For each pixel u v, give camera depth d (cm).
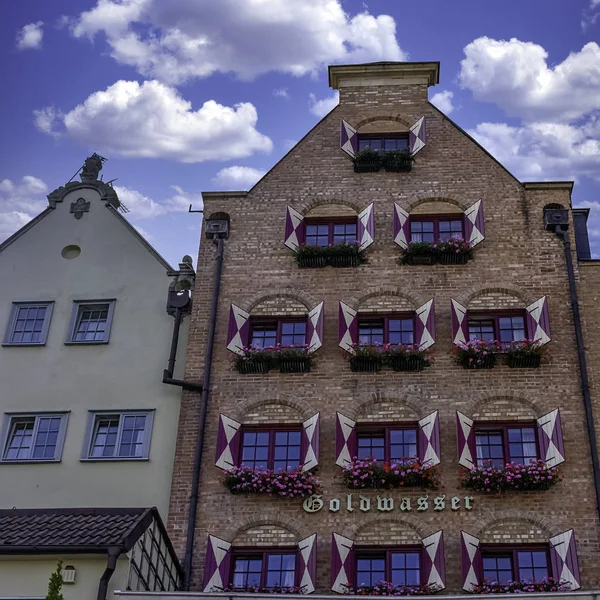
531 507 2261
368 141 2881
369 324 2567
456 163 2789
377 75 2964
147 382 2541
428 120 2878
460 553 2212
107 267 2720
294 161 2830
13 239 2789
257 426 2420
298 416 2422
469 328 2550
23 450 2481
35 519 2180
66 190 2850
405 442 2380
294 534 2270
